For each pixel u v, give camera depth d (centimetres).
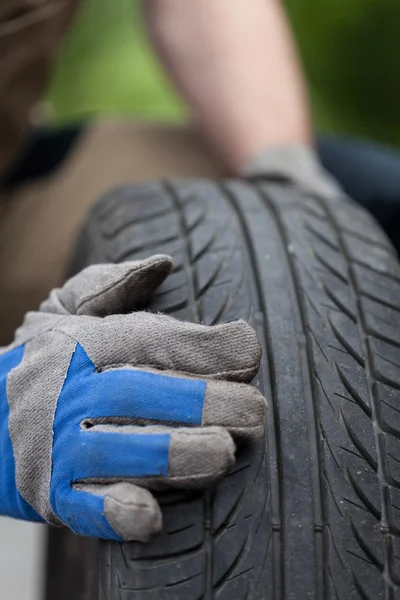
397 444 79
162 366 74
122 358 75
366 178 168
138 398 72
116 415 72
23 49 138
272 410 79
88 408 73
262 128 155
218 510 74
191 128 178
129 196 106
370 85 229
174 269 90
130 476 70
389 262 98
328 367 83
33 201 161
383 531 75
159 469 69
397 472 78
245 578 72
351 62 230
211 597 71
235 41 166
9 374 81
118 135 173
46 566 139
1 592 164
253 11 171
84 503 70
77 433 72
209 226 97
